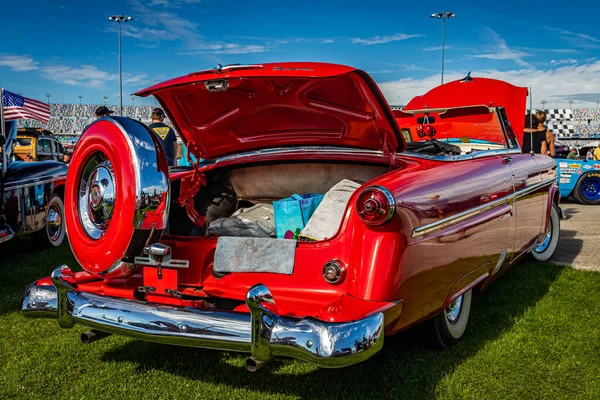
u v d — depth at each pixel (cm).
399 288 225
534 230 404
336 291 233
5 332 343
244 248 253
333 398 251
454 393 254
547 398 249
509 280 441
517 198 354
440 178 262
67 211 268
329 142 317
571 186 1050
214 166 344
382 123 275
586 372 273
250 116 303
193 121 312
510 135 417
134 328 235
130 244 246
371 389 258
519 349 301
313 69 235
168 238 274
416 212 231
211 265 262
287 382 267
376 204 218
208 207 340
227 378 274
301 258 241
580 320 346
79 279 282
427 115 496
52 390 264
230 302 262
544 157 450
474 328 334
